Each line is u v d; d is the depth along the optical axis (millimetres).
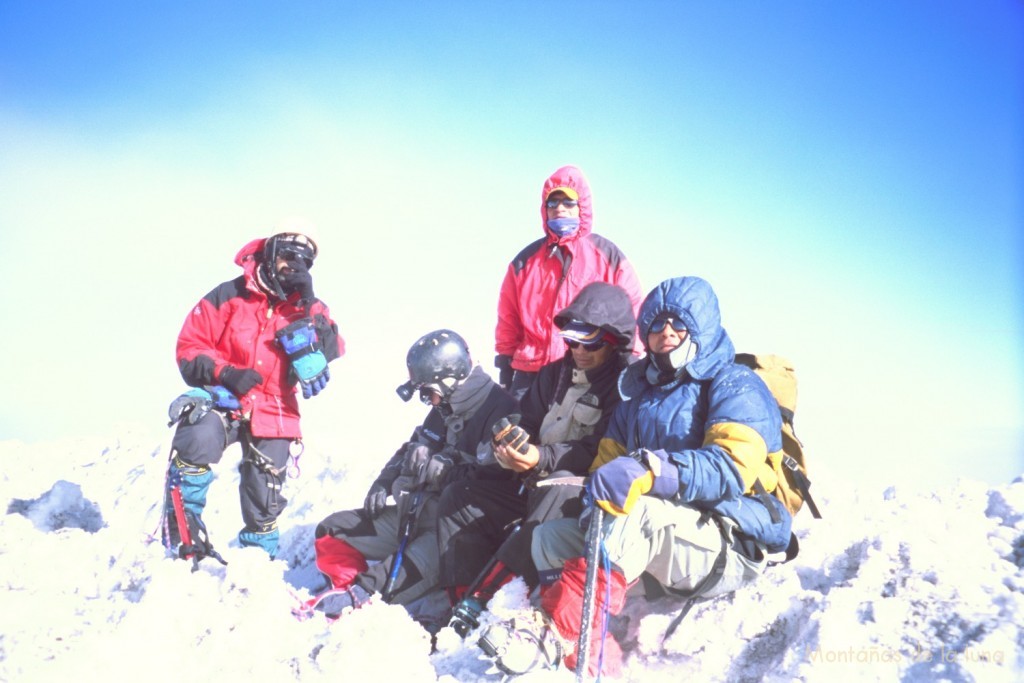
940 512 4863
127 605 4758
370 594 5363
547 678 4055
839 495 5828
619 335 5137
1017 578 4266
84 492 7625
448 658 4473
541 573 4578
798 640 4133
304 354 5500
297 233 5672
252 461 5617
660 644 4484
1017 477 5285
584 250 6566
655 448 4613
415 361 5410
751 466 4293
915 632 3959
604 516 4316
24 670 4145
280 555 6648
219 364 5547
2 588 4965
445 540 5090
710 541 4367
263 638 4414
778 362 4855
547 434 5270
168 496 5422
